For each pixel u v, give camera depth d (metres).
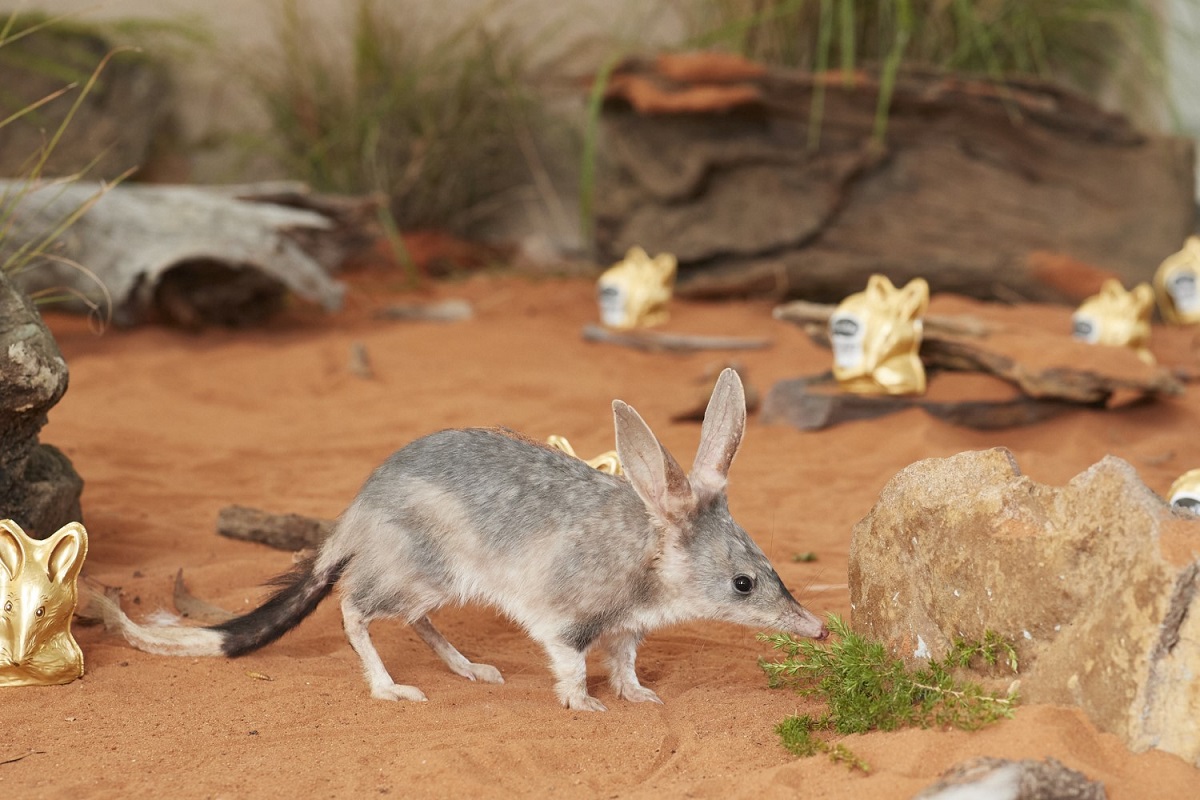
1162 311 13.80
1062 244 15.12
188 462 9.16
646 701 5.20
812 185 15.48
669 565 5.06
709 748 4.53
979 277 15.23
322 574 5.36
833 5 16.34
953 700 4.41
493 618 6.45
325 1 19.00
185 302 13.77
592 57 19.30
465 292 16.91
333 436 10.08
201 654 5.52
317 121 18.81
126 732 4.69
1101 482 4.28
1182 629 3.99
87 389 11.20
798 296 15.74
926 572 4.84
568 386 11.68
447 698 5.16
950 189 15.40
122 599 6.18
